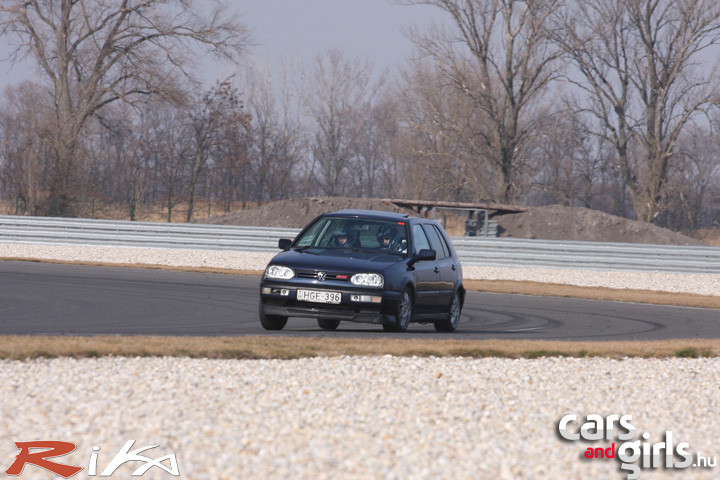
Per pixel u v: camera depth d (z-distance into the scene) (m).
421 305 46.09
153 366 29.94
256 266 101.00
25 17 180.62
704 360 37.97
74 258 101.19
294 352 33.66
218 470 18.38
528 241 110.31
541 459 20.42
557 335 49.28
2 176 197.62
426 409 24.95
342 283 42.16
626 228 176.25
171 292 66.12
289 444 20.45
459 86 198.00
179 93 192.12
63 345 32.22
